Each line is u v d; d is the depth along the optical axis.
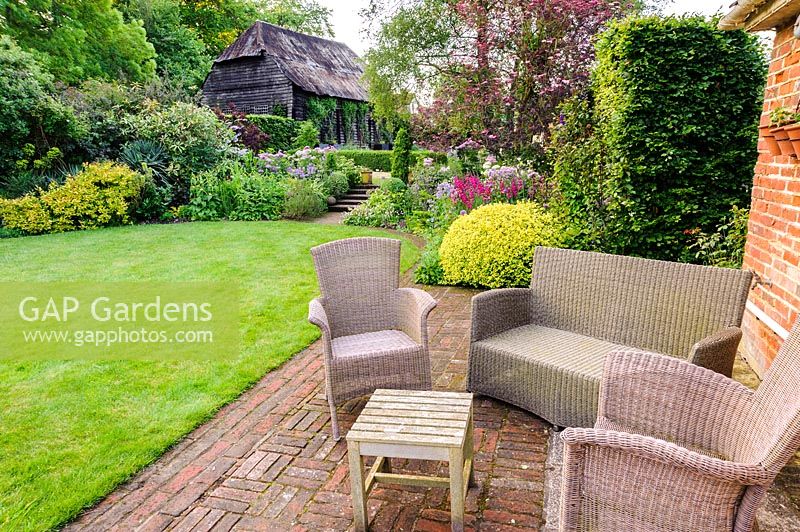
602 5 9.85
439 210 8.82
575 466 1.70
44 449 2.84
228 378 3.72
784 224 3.31
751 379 3.58
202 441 2.95
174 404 3.34
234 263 7.16
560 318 3.46
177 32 25.59
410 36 13.23
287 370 3.91
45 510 2.35
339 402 2.95
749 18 3.75
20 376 3.77
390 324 3.66
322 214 12.57
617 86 5.17
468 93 11.14
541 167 9.50
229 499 2.44
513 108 10.77
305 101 21.27
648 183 5.11
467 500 2.38
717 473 1.47
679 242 5.15
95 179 10.37
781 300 3.30
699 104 4.92
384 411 2.31
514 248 5.57
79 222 10.14
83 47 18.94
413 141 14.48
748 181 4.96
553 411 2.92
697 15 4.90
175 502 2.43
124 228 10.20
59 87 12.16
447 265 5.97
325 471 2.65
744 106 4.93
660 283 3.04
